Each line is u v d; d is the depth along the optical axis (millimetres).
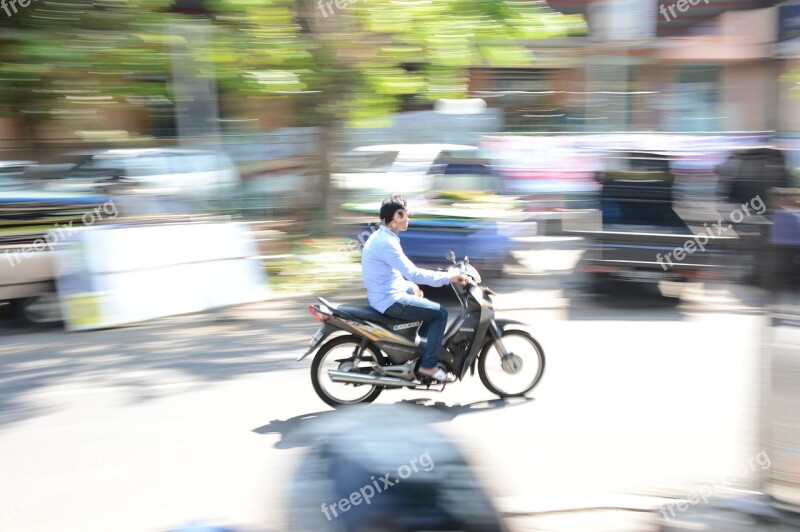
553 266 9688
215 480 4305
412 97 11883
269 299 8688
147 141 10938
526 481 4191
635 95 16641
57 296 7684
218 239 8609
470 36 9781
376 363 5477
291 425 5094
